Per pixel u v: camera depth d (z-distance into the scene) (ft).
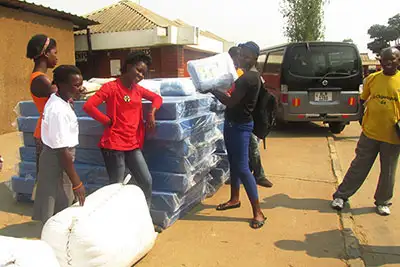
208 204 14.12
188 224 12.37
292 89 26.08
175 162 11.99
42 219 9.52
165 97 13.53
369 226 12.46
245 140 11.80
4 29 27.89
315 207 13.84
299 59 25.96
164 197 11.94
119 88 10.41
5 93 28.14
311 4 69.51
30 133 13.94
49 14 32.19
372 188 16.25
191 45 47.34
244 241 11.21
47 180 9.33
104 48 45.83
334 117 26.21
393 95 12.10
